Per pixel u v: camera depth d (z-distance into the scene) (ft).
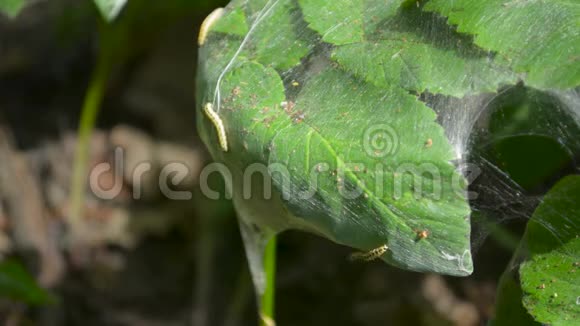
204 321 2.20
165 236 2.36
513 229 1.89
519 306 1.50
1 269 1.83
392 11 1.44
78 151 2.31
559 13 1.38
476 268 2.07
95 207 2.39
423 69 1.39
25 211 2.28
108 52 2.16
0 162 2.35
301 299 2.19
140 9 2.10
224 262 2.26
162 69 2.63
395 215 1.35
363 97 1.40
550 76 1.36
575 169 1.61
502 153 1.59
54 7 2.67
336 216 1.38
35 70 2.68
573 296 1.43
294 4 1.48
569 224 1.46
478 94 1.40
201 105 1.49
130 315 2.20
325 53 1.44
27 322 2.13
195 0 2.06
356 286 2.16
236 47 1.49
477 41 1.39
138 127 2.57
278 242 2.26
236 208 1.57
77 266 2.27
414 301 2.09
